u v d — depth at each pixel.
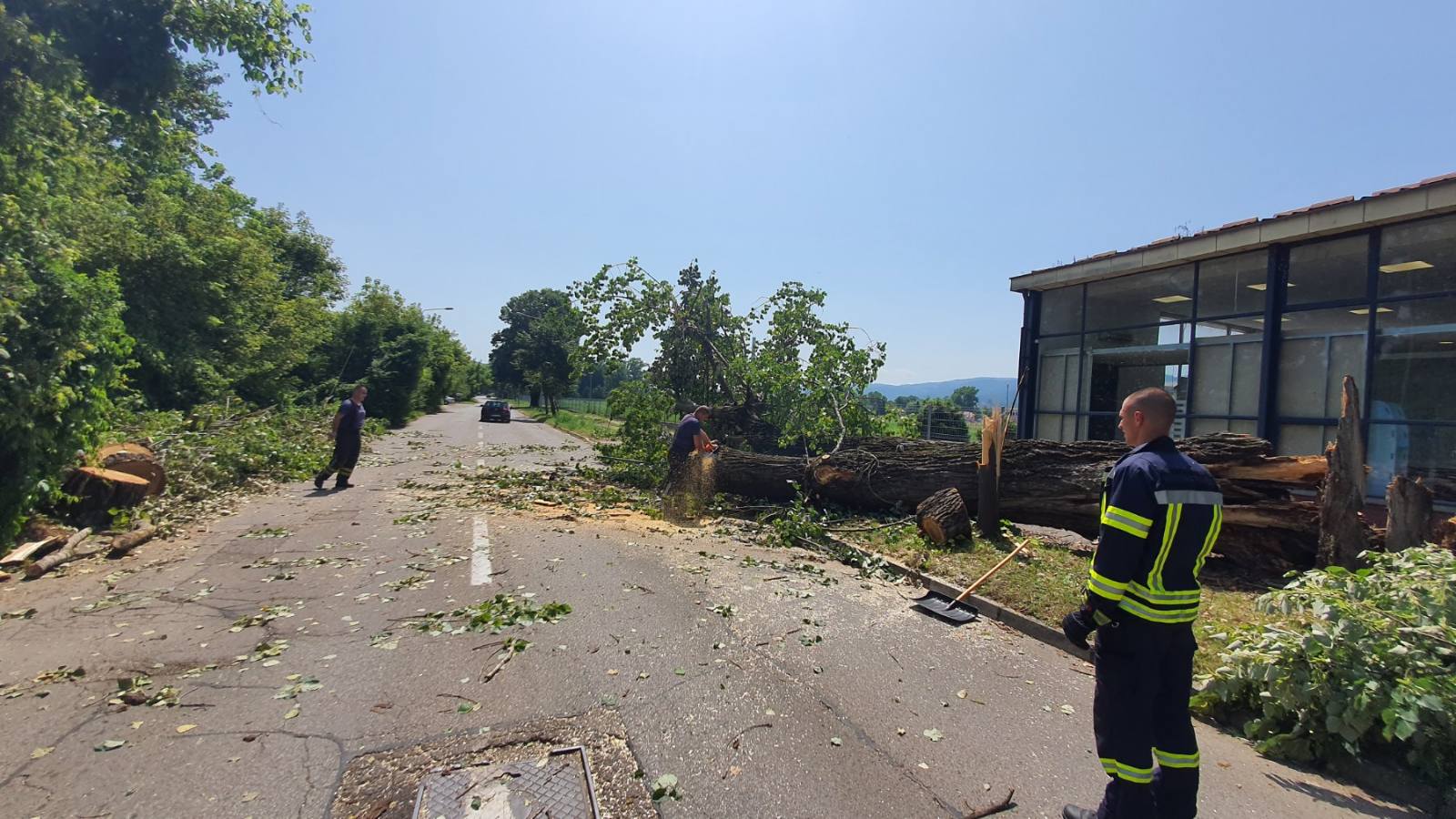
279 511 9.00
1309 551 6.02
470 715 3.52
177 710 3.52
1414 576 3.83
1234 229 9.64
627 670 4.14
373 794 2.83
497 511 9.24
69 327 6.33
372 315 35.03
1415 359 8.13
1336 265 8.89
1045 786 3.09
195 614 4.95
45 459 6.32
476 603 5.33
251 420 14.10
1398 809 3.06
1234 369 10.12
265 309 19.89
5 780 2.87
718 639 4.70
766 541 7.81
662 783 2.98
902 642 4.80
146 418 11.52
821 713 3.71
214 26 12.26
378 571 6.17
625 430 12.66
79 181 9.25
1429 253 8.02
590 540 7.62
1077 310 12.78
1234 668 3.79
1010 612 5.26
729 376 13.46
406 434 26.88
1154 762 2.82
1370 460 8.56
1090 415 12.47
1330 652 3.45
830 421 11.61
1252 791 3.19
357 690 3.79
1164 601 2.62
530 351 57.69
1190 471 2.69
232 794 2.82
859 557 6.95
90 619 4.79
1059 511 7.31
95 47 11.66
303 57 13.38
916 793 3.00
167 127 13.97
